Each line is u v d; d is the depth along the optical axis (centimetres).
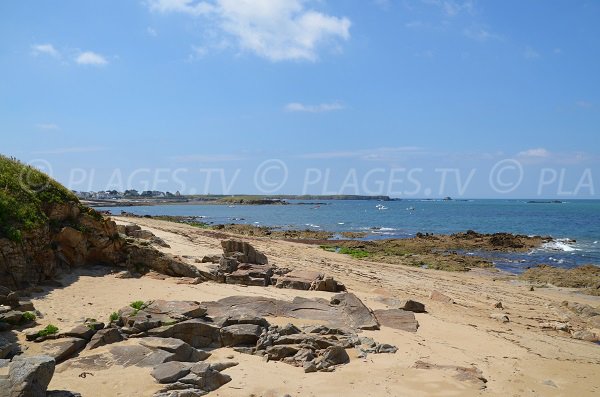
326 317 1566
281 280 2100
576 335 1748
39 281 1692
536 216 10688
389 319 1667
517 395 1094
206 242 3550
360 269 3059
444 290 2531
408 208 15838
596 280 2909
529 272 3244
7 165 1989
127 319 1278
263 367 1122
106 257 2028
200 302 1577
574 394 1128
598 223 8275
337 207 16988
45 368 796
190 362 1098
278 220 9112
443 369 1198
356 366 1181
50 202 1936
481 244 4788
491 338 1588
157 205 17962
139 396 905
